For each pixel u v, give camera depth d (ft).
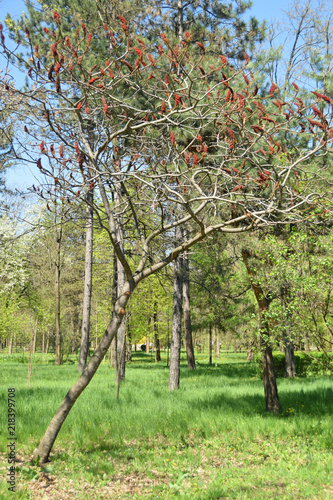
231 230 21.76
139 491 17.22
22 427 25.35
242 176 20.34
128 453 22.20
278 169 24.27
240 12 45.73
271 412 31.99
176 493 16.78
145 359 125.18
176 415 29.25
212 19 46.47
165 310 95.20
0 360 103.35
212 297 81.35
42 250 104.01
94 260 90.27
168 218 26.48
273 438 25.52
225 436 25.32
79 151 18.81
